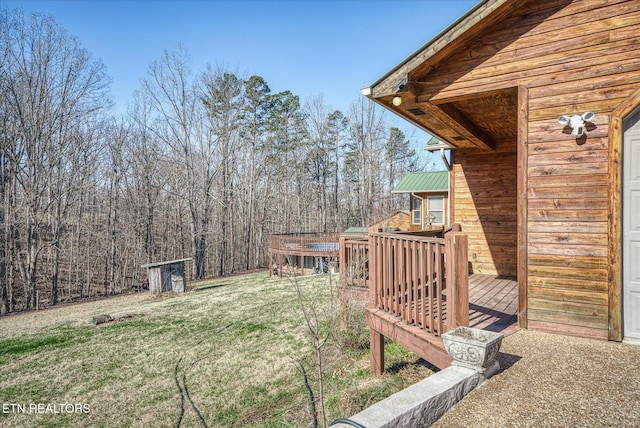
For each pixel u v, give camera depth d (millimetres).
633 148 3256
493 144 6664
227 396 4629
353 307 5906
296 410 4000
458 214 7105
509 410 2096
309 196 29688
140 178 20281
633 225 3236
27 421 4348
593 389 2305
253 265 25688
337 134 31969
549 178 3541
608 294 3264
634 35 3186
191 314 9312
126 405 4617
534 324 3568
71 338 7777
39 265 17578
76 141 17188
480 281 6039
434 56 3865
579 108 3410
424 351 3139
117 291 18578
